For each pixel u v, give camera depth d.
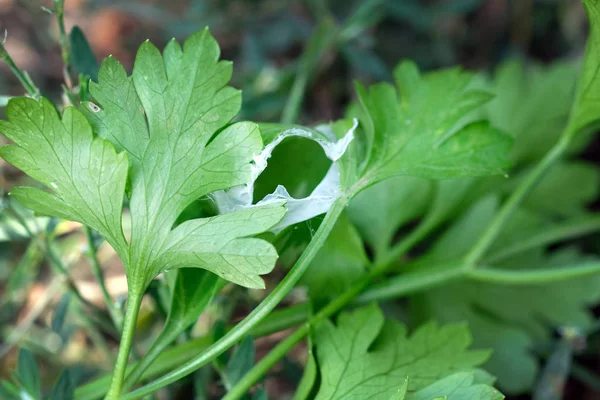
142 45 0.34
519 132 0.47
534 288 0.45
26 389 0.37
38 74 0.58
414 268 0.44
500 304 0.44
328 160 0.37
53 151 0.34
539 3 0.60
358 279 0.39
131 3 0.61
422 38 0.61
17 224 0.40
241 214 0.34
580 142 0.48
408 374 0.36
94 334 0.42
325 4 0.60
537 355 0.45
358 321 0.37
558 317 0.44
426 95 0.38
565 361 0.43
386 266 0.42
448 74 0.38
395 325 0.37
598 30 0.36
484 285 0.44
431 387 0.35
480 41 0.61
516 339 0.43
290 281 0.34
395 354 0.37
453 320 0.44
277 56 0.61
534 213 0.46
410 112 0.38
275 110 0.52
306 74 0.49
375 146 0.37
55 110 0.34
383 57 0.59
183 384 0.41
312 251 0.35
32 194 0.34
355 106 0.44
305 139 0.37
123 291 0.46
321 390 0.36
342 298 0.38
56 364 0.44
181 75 0.34
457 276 0.41
